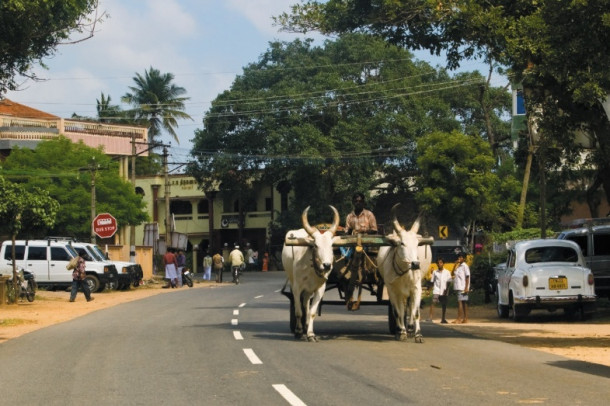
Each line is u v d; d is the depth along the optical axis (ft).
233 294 117.50
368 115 193.06
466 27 55.88
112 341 51.39
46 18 60.29
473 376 35.45
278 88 194.59
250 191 217.97
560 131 61.62
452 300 98.78
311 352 44.32
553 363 41.06
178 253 146.61
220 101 196.95
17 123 167.94
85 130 176.45
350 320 70.85
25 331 63.87
